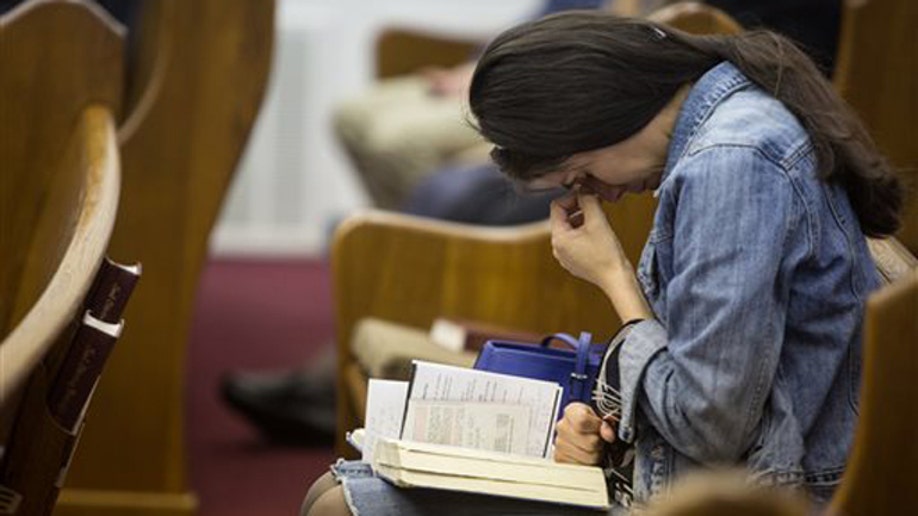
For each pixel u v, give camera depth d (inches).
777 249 148.9
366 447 164.6
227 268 522.3
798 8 273.0
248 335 441.4
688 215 151.0
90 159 183.8
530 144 156.9
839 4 272.5
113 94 237.8
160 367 273.0
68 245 151.1
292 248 533.3
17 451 140.2
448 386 162.9
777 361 149.3
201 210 270.7
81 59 235.5
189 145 268.8
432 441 161.3
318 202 527.8
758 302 147.3
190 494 276.1
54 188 224.8
